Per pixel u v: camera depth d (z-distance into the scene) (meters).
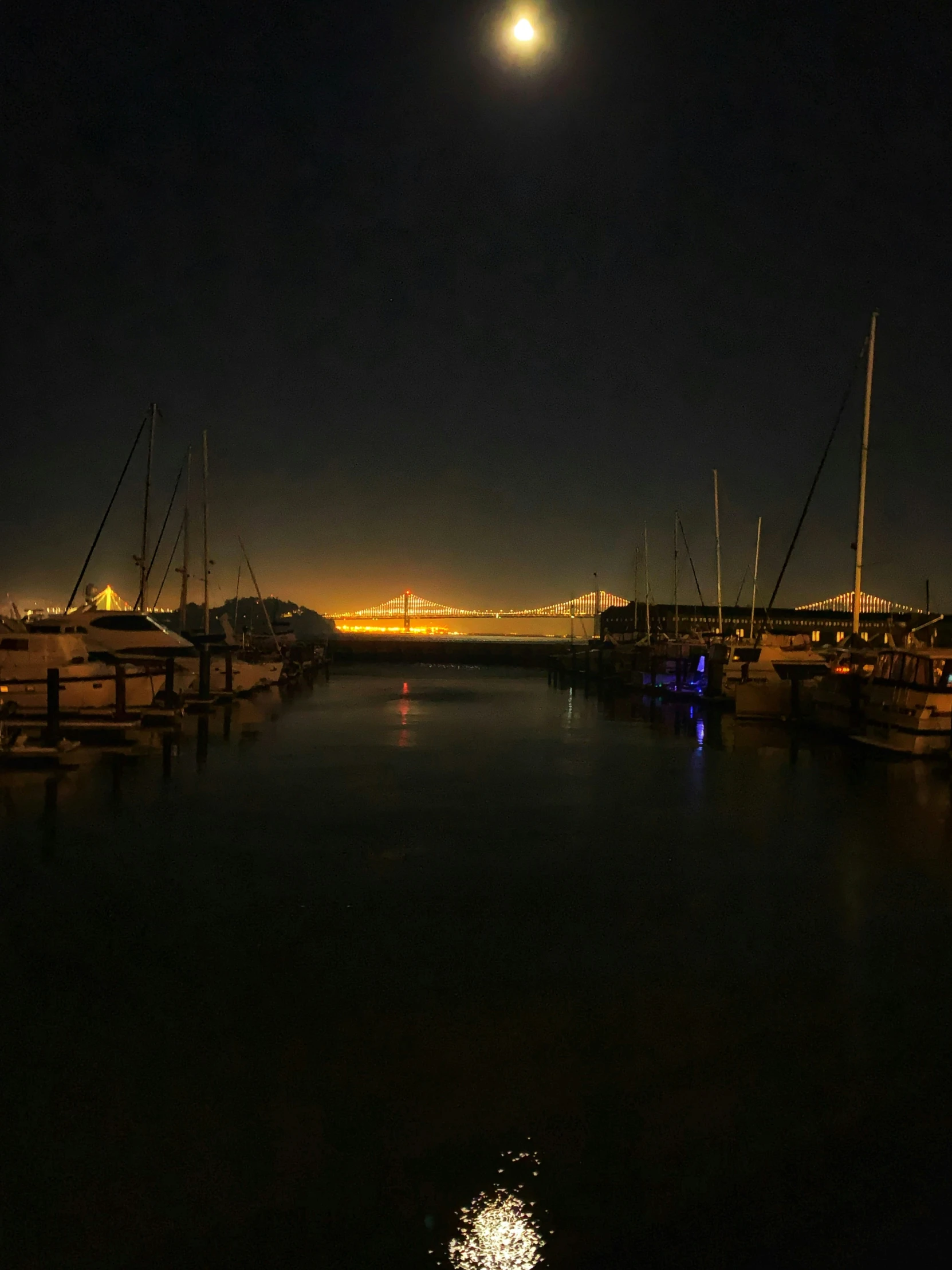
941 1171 6.20
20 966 9.72
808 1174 6.17
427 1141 6.55
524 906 11.86
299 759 24.22
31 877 12.97
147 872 13.28
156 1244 5.59
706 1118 6.84
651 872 13.57
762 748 27.25
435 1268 5.38
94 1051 7.86
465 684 59.16
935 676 24.91
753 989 9.22
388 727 32.56
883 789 20.52
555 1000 8.91
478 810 17.84
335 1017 8.49
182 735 28.53
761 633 47.88
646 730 32.16
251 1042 8.03
